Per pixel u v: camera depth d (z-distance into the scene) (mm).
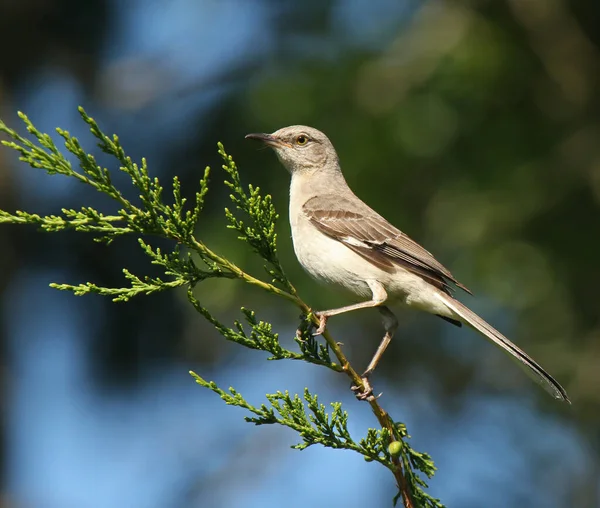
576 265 12914
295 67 13430
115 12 15445
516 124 13125
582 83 13383
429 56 13016
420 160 12992
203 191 6367
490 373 14023
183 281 6492
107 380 14711
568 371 12898
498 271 12766
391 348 14164
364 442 6691
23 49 15570
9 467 14945
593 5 13609
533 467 13422
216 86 14250
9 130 6020
